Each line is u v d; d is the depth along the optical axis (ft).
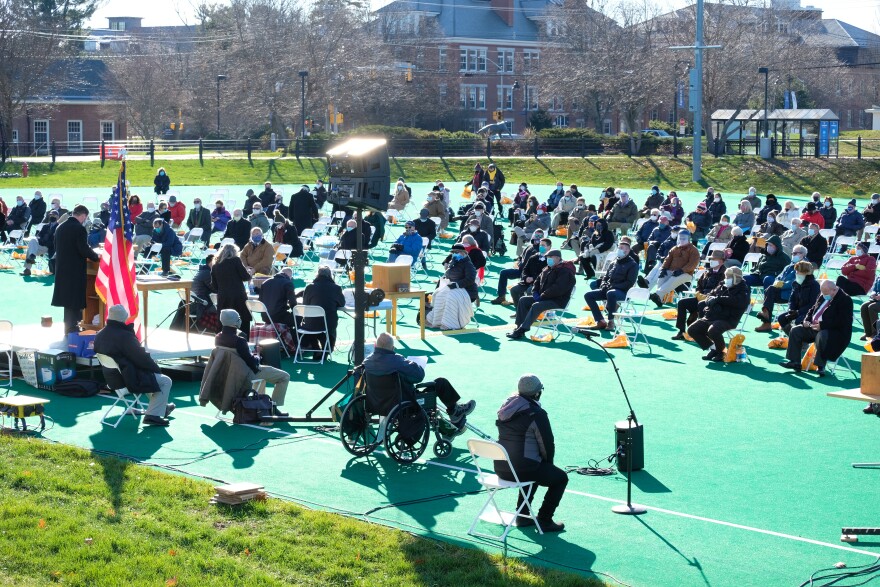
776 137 196.54
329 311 58.65
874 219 112.37
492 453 32.63
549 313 66.59
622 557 31.12
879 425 46.24
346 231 86.02
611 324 68.49
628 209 110.32
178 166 195.72
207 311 61.36
